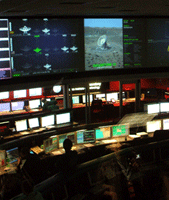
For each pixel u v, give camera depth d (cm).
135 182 365
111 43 1012
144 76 1007
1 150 598
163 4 505
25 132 808
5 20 859
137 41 1038
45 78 977
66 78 991
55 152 700
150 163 384
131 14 941
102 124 788
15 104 1083
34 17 895
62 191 279
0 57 873
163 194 335
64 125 870
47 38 927
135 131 835
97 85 1268
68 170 244
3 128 775
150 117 877
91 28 977
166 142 342
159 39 1051
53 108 947
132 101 1206
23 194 223
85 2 453
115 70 1062
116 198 331
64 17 937
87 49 987
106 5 527
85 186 325
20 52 898
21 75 913
